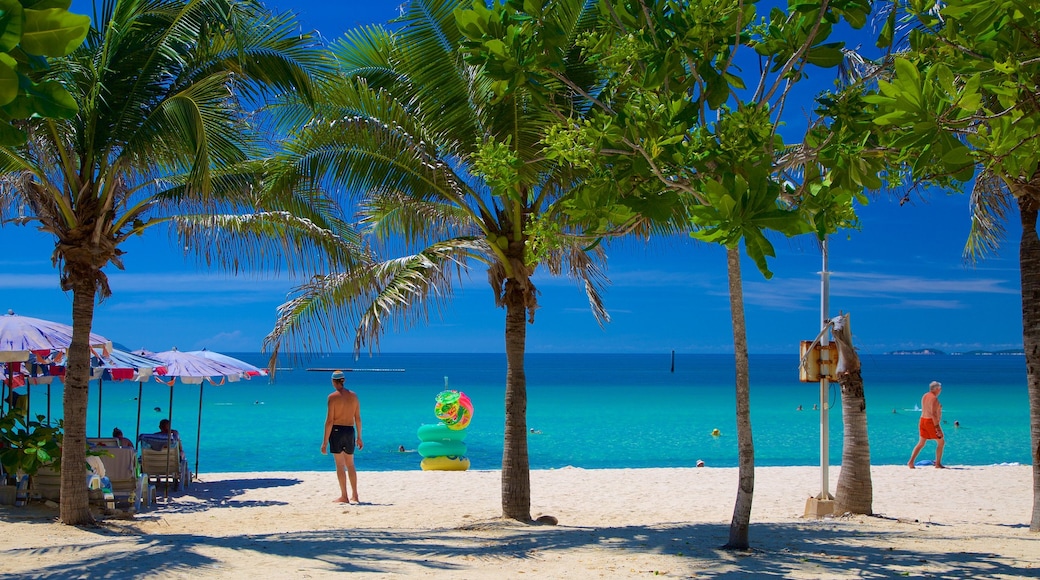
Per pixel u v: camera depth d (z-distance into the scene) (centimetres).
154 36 904
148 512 1130
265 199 987
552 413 4097
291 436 2852
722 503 1255
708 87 619
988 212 1077
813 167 647
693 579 600
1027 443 2566
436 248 991
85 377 948
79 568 617
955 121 541
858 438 1076
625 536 841
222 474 1576
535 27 657
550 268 1112
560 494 1340
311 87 935
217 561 659
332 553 712
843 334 1090
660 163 600
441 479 1483
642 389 7188
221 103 904
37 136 896
